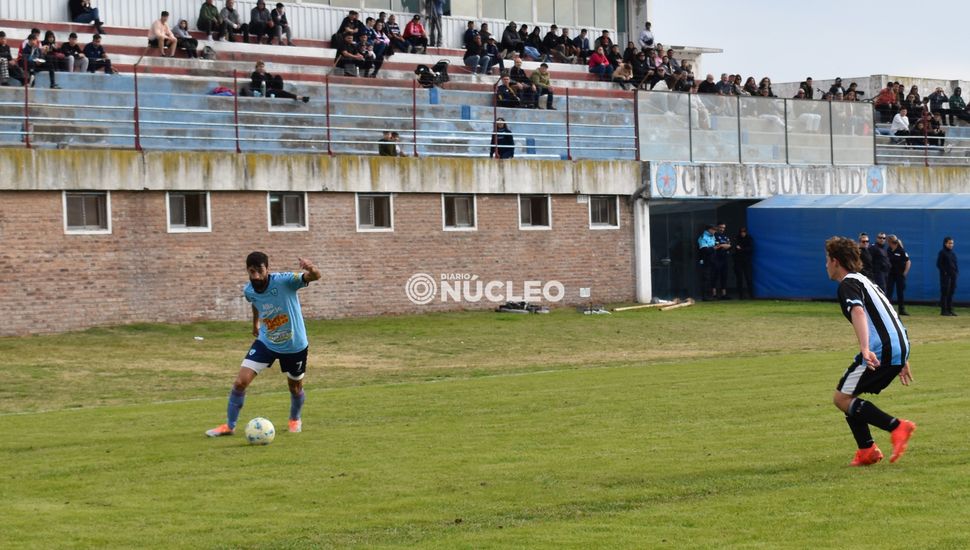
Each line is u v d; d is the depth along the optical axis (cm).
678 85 4469
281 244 3206
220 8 4094
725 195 4025
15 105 3077
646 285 3850
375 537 877
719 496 977
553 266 3678
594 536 857
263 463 1200
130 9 3984
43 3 3838
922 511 902
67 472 1173
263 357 1387
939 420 1341
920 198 3825
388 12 4491
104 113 3250
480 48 4369
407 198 3412
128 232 2989
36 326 2862
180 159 3050
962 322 3238
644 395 1698
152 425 1538
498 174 3550
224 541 877
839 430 1306
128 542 880
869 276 3372
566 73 4516
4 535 906
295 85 3656
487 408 1611
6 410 1884
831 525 866
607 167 3775
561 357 2570
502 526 899
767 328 3147
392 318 3309
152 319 3020
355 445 1301
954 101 5153
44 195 2880
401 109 3706
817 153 4291
